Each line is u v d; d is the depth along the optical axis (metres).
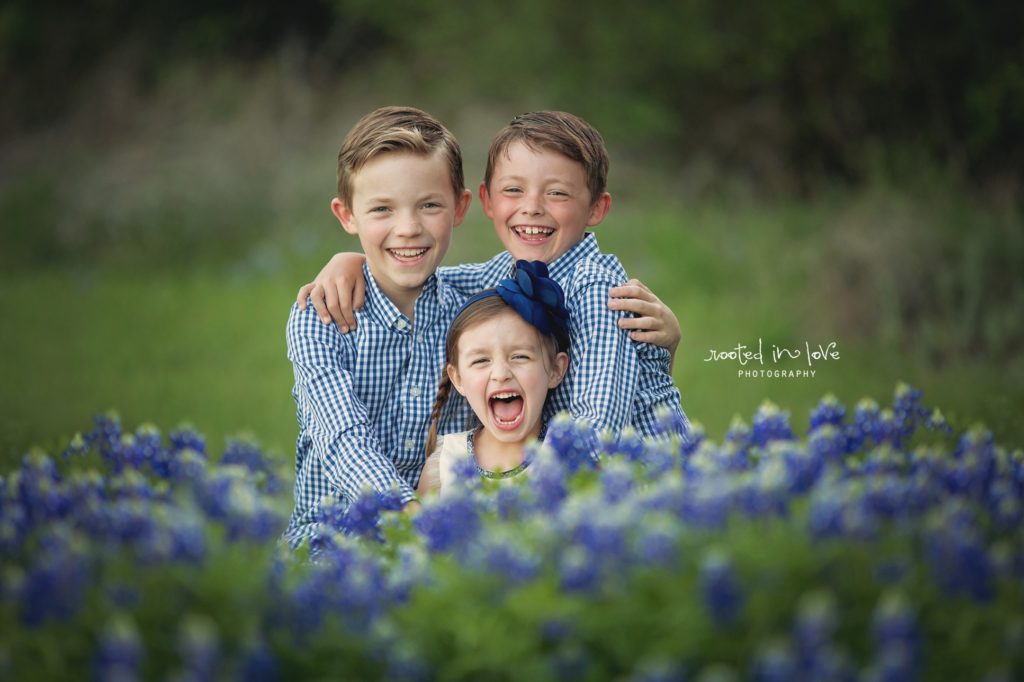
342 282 4.72
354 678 2.75
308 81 19.91
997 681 2.49
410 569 3.13
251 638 2.60
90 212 16.94
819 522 2.74
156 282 14.71
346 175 4.66
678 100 19.12
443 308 4.88
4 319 12.48
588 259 4.75
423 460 4.76
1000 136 16.59
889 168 16.27
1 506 3.39
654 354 4.70
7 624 2.70
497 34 19.19
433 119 4.81
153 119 19.17
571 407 4.43
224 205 16.44
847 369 9.84
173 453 4.36
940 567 2.75
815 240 13.12
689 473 3.40
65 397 9.08
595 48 19.05
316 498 4.78
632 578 2.69
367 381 4.68
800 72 18.36
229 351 10.91
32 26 21.20
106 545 2.93
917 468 3.50
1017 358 10.20
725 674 2.54
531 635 2.67
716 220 14.88
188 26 21.47
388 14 20.22
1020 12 16.91
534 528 2.99
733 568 2.63
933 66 17.36
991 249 11.59
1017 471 3.64
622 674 2.70
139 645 2.53
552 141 4.76
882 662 2.45
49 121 20.69
